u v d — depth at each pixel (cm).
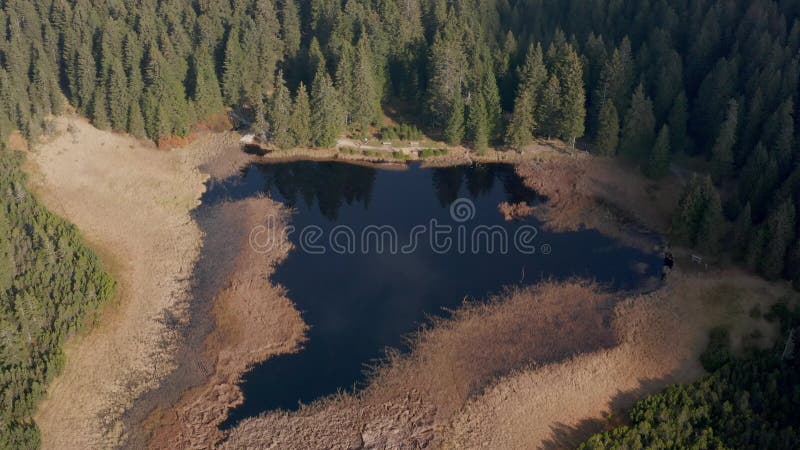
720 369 6850
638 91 10731
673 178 10606
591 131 11781
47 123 11519
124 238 9725
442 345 7881
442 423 6950
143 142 11931
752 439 6122
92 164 11250
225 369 7644
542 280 8894
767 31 10962
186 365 7706
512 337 7938
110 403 7256
